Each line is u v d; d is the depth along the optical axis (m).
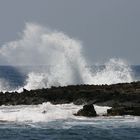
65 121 105.75
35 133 92.44
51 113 110.38
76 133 92.38
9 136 89.38
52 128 97.56
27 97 126.44
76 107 117.69
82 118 109.12
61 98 125.12
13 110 114.44
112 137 89.00
